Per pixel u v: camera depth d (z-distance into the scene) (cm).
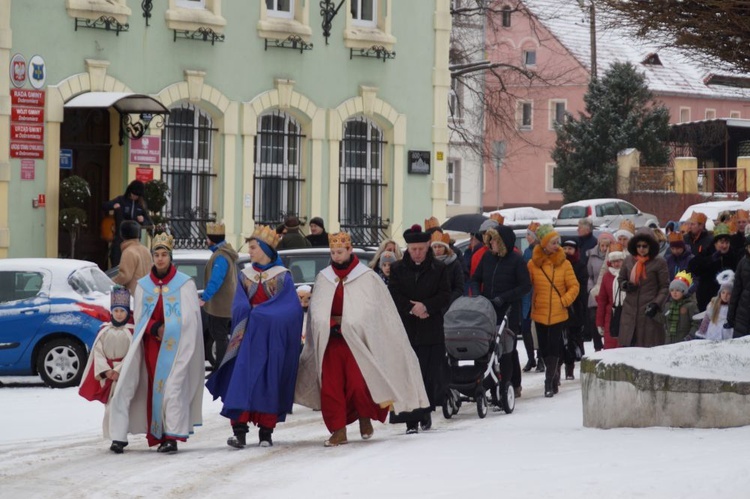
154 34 3272
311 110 3569
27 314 2284
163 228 3222
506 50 8569
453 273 1950
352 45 3647
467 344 1859
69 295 2306
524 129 8881
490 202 8931
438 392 1761
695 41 1600
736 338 1716
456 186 6775
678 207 6962
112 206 3031
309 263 2636
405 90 3769
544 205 8531
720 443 1423
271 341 1609
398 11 3753
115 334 1634
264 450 1589
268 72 3494
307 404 1647
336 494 1234
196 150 3394
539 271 2136
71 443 1691
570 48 8712
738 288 1811
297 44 3528
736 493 1148
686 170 7019
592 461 1353
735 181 7112
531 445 1502
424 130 3819
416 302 1744
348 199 3694
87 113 3195
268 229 1630
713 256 2116
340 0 3612
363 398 1622
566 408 1966
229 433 1797
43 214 3077
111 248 3075
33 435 1770
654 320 2059
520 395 2162
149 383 1625
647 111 7412
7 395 2195
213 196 3419
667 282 2061
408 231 1823
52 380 2289
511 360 1962
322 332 1617
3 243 3011
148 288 1630
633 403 1593
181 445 1675
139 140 3231
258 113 3475
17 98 3027
